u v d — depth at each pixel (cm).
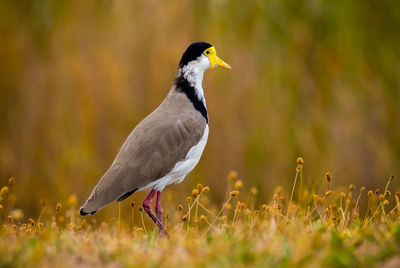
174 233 768
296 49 1576
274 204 789
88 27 1534
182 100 891
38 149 1530
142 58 1516
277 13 1572
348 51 1588
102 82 1517
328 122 1570
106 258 607
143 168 817
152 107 1508
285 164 1530
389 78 1606
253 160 1523
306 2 1584
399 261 567
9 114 1541
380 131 1597
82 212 794
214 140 1520
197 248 620
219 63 920
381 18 1616
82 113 1516
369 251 598
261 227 720
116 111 1511
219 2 1541
